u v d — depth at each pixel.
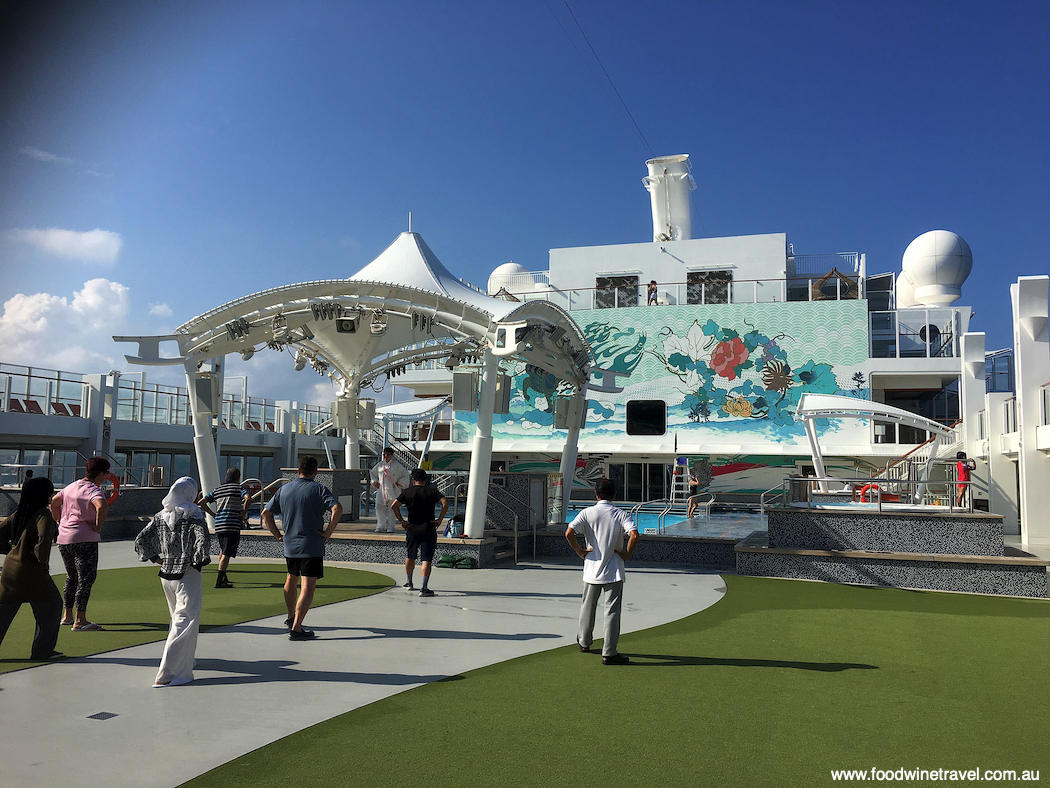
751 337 30.11
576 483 30.62
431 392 38.94
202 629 8.23
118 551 15.61
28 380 23.23
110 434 25.52
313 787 4.16
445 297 14.15
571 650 7.45
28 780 4.20
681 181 37.38
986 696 5.97
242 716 5.33
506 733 5.03
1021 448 19.47
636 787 4.18
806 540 12.91
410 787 4.16
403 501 10.79
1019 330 19.75
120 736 4.91
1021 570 11.34
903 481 12.74
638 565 14.36
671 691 6.04
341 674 6.46
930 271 34.78
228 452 33.50
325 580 11.95
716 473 30.45
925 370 28.50
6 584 6.65
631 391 31.08
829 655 7.34
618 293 33.50
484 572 13.10
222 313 15.47
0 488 16.97
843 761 4.58
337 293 14.88
